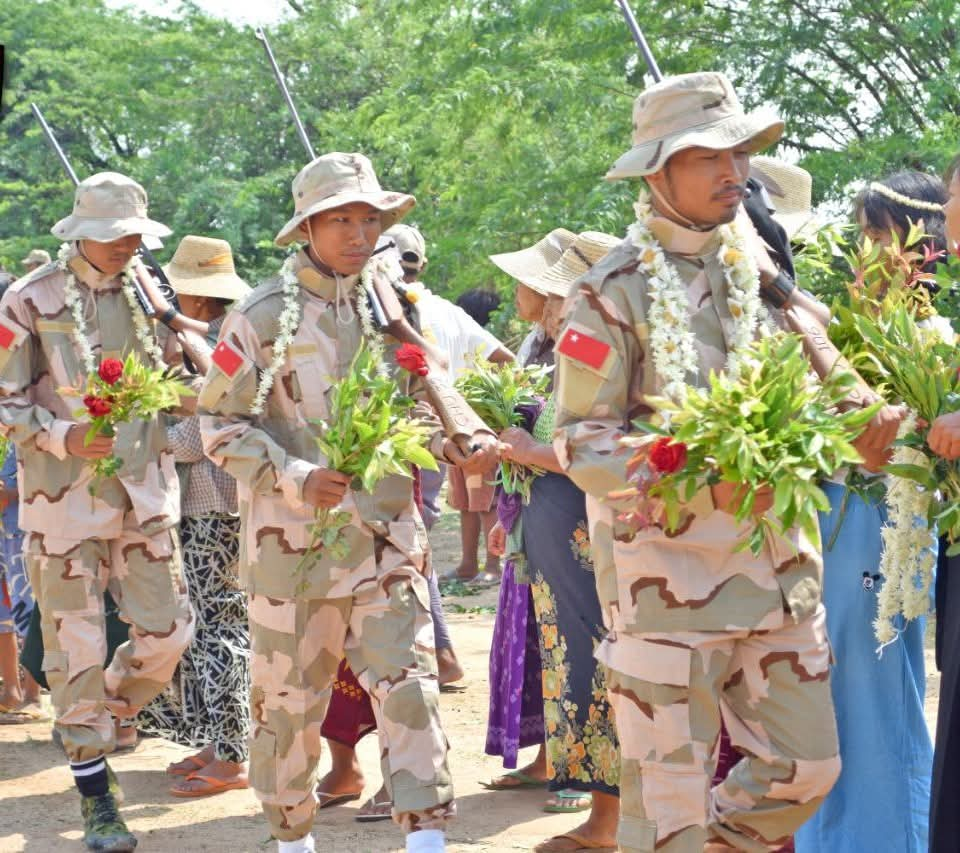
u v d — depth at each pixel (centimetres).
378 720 433
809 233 460
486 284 1586
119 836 507
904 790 401
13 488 682
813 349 361
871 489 377
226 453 429
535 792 559
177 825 541
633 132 364
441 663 713
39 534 521
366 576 432
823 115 1452
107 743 516
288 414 436
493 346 731
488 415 502
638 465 338
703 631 349
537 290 521
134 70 3047
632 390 360
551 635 486
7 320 516
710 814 365
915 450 359
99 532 520
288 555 431
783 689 355
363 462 410
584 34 1498
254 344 432
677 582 349
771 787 357
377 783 581
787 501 311
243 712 584
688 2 1473
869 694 402
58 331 522
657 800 352
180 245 608
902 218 423
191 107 3006
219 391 433
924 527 366
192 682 584
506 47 1522
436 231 1734
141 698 548
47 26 3225
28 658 573
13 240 3002
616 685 360
